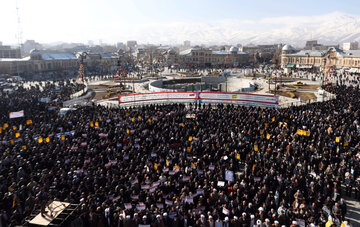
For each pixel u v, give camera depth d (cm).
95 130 2953
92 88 7775
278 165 2128
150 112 3722
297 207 1645
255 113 3584
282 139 2600
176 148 2550
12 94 5884
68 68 14638
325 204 1691
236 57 18162
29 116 3775
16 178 1955
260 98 4569
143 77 10275
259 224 1398
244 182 1803
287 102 5462
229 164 2144
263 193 1728
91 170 1978
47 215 1423
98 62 15425
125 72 7894
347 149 2505
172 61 17588
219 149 2325
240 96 4706
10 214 1622
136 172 1997
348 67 12644
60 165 2080
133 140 2659
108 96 6344
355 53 12481
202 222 1429
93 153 2291
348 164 2214
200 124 3106
